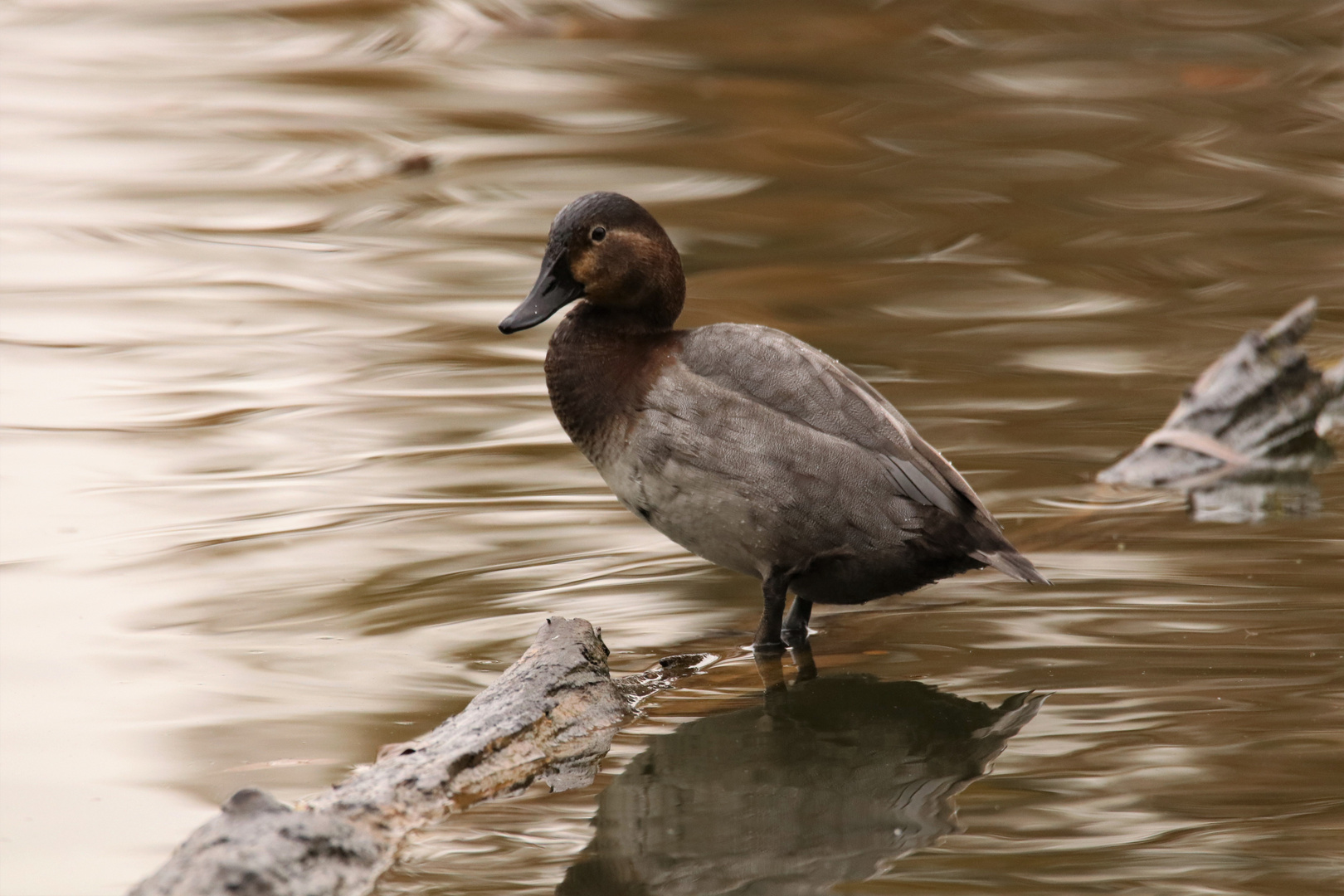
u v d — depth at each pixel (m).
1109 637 7.99
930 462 7.96
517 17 26.73
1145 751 6.68
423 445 11.38
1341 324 14.06
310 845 5.54
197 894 5.18
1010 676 7.61
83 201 18.16
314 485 10.53
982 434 11.64
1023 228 17.12
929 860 5.83
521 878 5.75
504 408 12.22
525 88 22.91
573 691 7.27
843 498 7.81
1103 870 5.68
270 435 11.57
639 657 8.06
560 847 6.02
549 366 8.49
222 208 18.02
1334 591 8.50
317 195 18.50
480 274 15.84
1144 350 13.53
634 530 9.76
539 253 16.45
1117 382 12.80
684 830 6.20
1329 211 17.58
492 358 13.47
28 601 8.59
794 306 14.69
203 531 9.68
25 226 17.19
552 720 7.03
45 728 7.06
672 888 5.69
